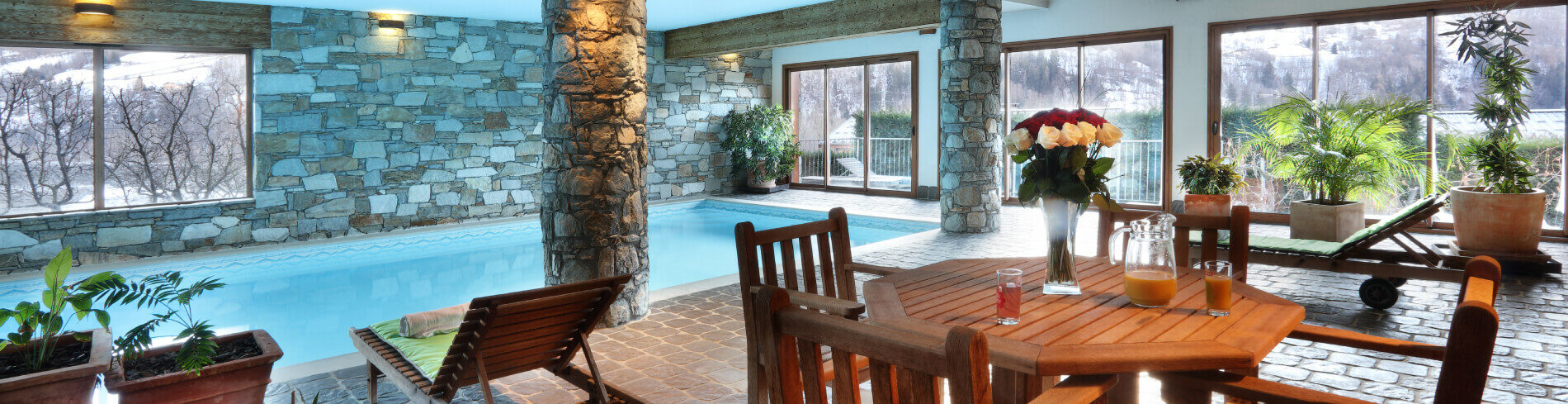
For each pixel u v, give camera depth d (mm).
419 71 9211
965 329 1178
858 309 2352
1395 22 7652
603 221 4547
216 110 8172
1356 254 4984
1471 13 7203
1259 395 1939
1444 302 4922
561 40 4465
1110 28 9320
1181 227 3139
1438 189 7512
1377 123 6684
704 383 3609
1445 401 1413
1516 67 6492
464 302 6391
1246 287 2438
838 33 9438
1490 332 1354
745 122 12055
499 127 9930
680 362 3922
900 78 11438
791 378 1511
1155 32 9016
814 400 1451
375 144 8945
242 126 8312
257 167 8211
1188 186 7137
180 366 2637
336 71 8625
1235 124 8609
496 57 9836
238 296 6535
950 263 2957
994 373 2150
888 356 1292
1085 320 2035
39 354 2664
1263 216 8492
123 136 7707
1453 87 7426
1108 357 1697
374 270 7602
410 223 9258
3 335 5309
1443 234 7441
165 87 7875
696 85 12094
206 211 7980
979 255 6824
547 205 4633
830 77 12359
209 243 8008
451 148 9523
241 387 2830
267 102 8211
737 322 4680
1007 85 10414
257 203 8227
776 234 2908
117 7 7426
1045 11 9883
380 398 3498
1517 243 5523
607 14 4512
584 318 3172
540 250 8656
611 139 4555
